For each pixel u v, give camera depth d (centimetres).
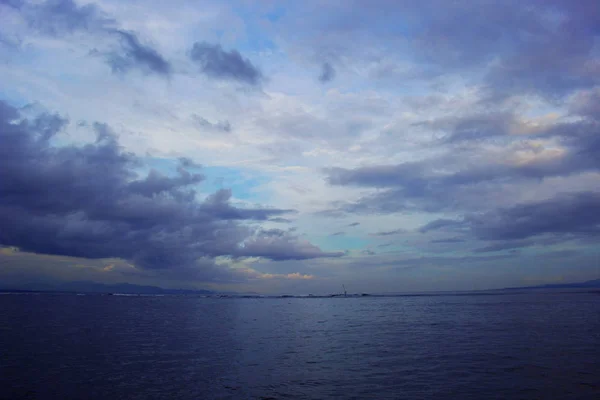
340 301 15575
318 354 3033
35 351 3089
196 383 2123
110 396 1881
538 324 5022
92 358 2827
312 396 1872
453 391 1925
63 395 1898
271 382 2144
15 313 7012
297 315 7462
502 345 3347
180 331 4606
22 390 1973
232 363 2678
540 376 2209
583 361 2622
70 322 5497
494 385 2027
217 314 7688
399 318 6450
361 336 4141
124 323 5500
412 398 1823
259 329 4894
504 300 12925
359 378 2223
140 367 2530
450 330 4553
